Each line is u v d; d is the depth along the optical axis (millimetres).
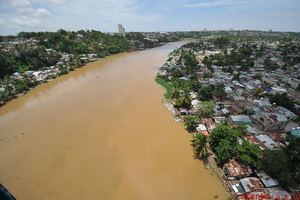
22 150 41219
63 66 118000
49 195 29984
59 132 47719
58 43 163875
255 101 54281
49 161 37594
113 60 151750
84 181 32469
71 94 74500
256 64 110250
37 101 68188
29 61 110375
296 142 29266
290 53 143125
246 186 28031
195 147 37438
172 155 38250
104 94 73375
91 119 53781
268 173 29953
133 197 29250
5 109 62500
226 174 31797
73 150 40656
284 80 76438
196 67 99875
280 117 42031
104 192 30250
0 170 35562
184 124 48094
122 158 37781
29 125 51500
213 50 178375
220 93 59000
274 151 30172
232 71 91875
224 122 43906
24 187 31672
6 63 96062
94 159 37750
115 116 55156
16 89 76000
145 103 63562
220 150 32625
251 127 43094
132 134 45906
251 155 32562
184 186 30859
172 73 94812
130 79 93688
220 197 28469
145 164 36000
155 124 50031
